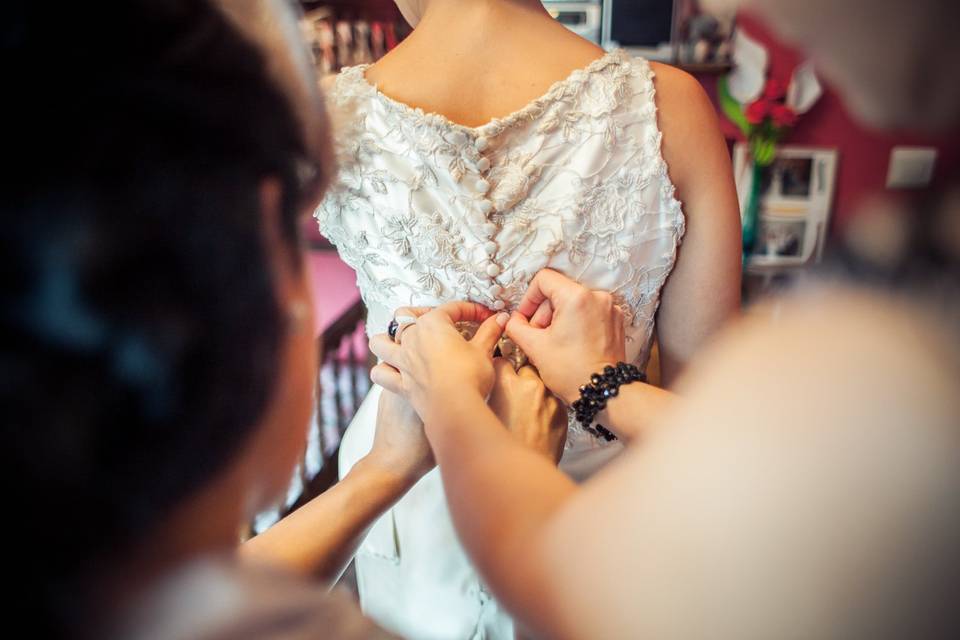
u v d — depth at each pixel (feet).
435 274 3.95
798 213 13.85
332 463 9.46
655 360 5.14
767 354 1.88
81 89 1.39
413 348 3.65
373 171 3.81
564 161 3.65
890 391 1.72
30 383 1.38
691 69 13.79
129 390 1.45
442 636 5.11
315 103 1.87
